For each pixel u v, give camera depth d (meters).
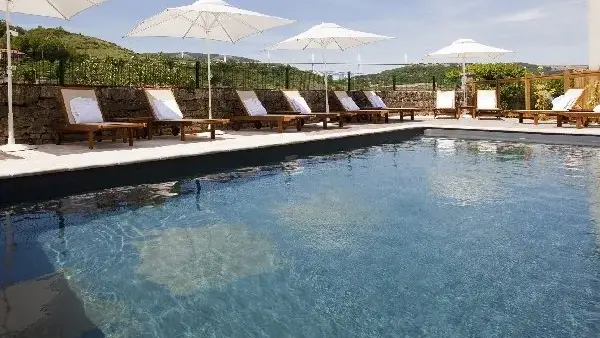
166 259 3.59
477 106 15.58
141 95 10.44
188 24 11.22
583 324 2.57
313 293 3.00
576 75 13.31
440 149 9.75
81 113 8.55
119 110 10.02
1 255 3.63
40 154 6.85
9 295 2.90
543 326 2.56
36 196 5.30
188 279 3.20
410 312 2.74
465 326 2.57
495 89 16.81
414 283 3.15
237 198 5.59
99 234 4.18
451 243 3.95
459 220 4.61
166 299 2.90
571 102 12.23
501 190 5.89
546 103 15.74
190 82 12.05
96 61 10.21
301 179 6.73
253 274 3.31
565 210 4.90
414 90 17.91
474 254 3.68
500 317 2.67
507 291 3.01
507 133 11.02
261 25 11.53
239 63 13.16
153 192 5.84
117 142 8.79
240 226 4.47
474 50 15.27
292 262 3.54
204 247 3.86
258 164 7.99
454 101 15.98
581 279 3.17
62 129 8.09
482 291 3.01
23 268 3.37
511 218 4.64
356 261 3.56
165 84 11.51
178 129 10.19
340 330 2.53
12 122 7.80
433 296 2.95
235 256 3.66
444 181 6.51
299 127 11.33
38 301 2.82
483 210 4.97
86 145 8.20
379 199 5.52
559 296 2.92
